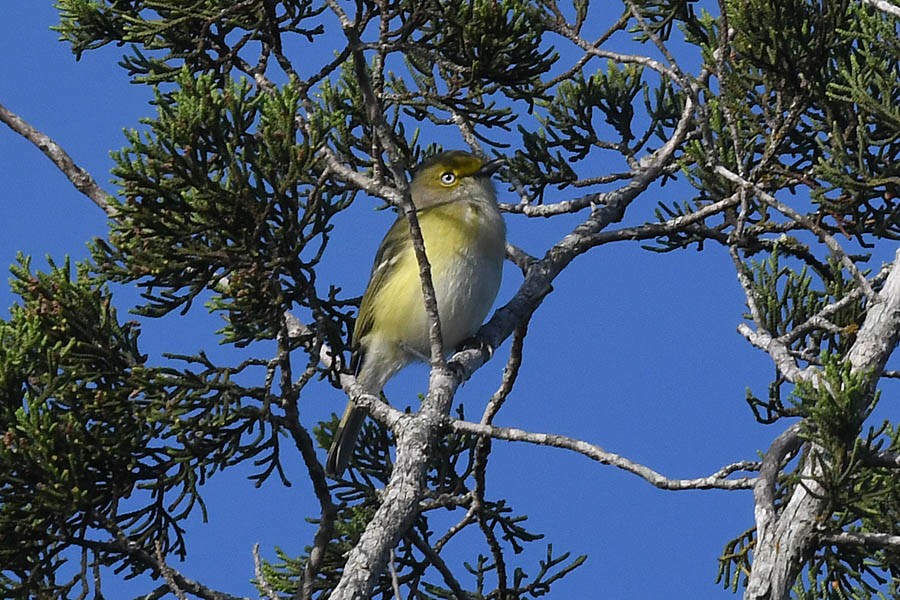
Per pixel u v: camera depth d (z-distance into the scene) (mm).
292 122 10469
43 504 10953
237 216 10641
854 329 11195
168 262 10758
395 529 10078
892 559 11391
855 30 12258
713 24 13617
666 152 14773
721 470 9812
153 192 10523
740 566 11898
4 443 11016
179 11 12211
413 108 15289
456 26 12742
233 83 10656
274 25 12586
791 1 12164
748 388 12102
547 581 13727
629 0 13320
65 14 13461
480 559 14000
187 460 11352
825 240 10883
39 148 12938
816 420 9250
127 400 11297
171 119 10383
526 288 14336
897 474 10062
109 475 11477
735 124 12453
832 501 9453
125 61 13133
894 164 12281
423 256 10859
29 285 11508
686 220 13789
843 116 12695
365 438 14492
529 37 12922
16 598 11117
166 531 11602
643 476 9258
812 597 11773
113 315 11680
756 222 13734
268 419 11219
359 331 14984
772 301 12789
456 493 13977
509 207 15273
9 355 11078
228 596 11117
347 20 9938
